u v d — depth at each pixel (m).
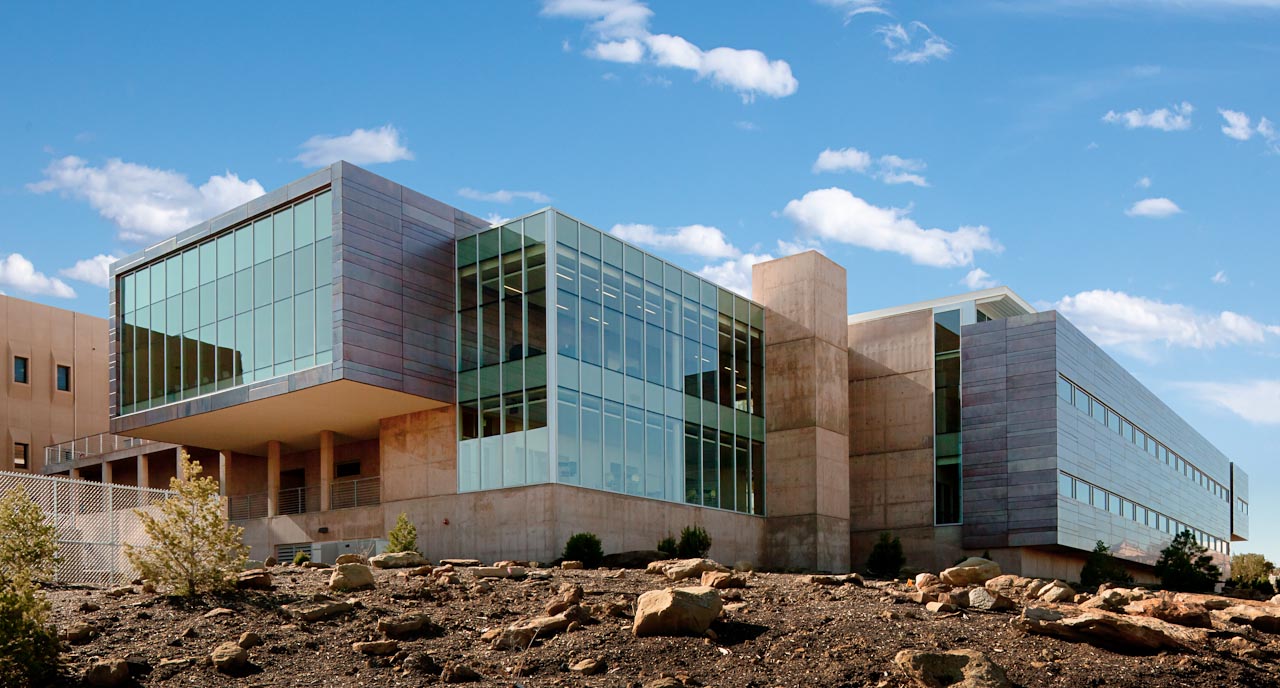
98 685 13.00
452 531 34.97
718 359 41.97
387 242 34.66
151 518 18.17
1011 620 15.84
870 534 48.06
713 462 40.69
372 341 33.47
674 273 40.06
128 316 41.03
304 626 15.79
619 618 16.14
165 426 39.16
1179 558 44.19
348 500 40.78
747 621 15.91
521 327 34.53
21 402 55.56
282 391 34.09
